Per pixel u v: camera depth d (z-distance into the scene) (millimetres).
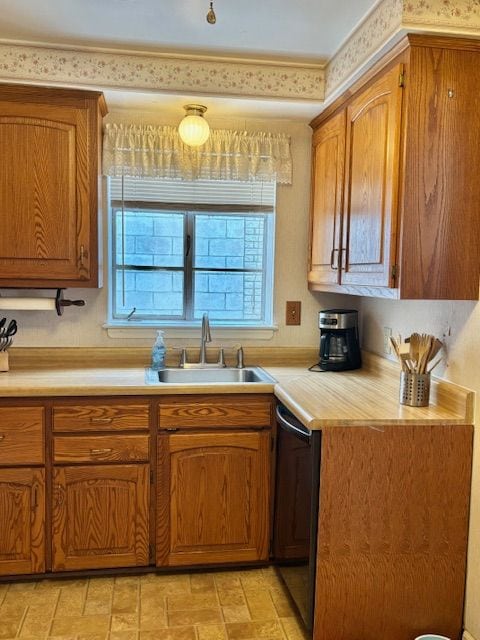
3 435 2271
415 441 1943
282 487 2330
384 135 2002
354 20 2104
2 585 2357
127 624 2121
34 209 2469
